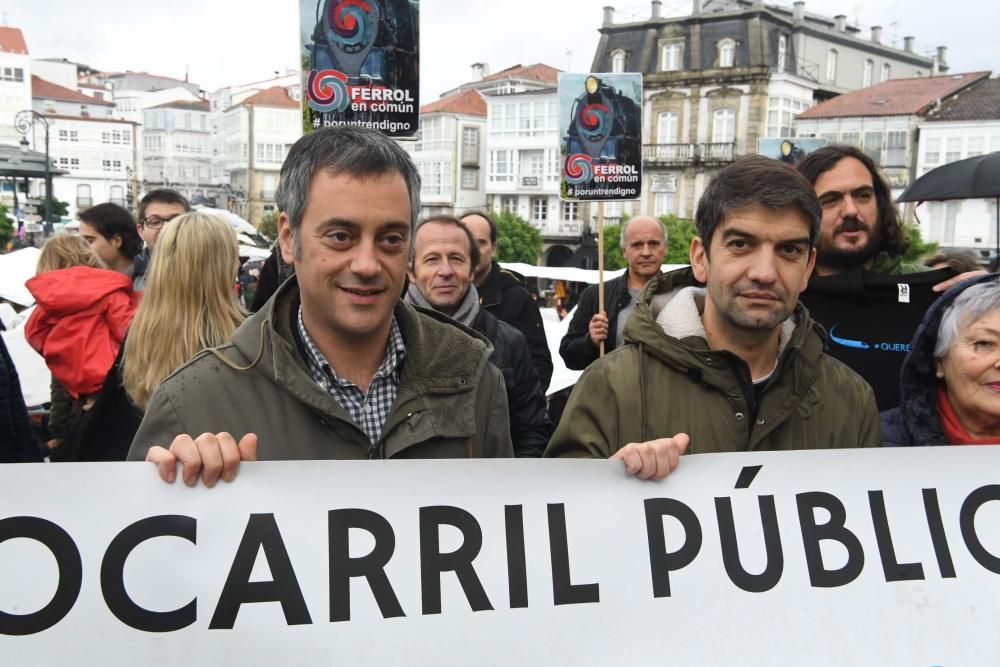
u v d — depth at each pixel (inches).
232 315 107.1
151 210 203.0
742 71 1921.8
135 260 219.6
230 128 3848.4
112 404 107.5
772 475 80.4
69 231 172.9
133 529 69.2
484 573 74.1
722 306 83.2
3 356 114.7
